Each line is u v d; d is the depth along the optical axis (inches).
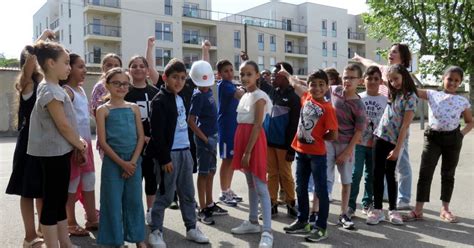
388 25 861.8
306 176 173.9
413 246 159.0
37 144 133.6
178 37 1462.8
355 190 197.5
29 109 145.9
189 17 1488.7
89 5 1290.6
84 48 1344.7
